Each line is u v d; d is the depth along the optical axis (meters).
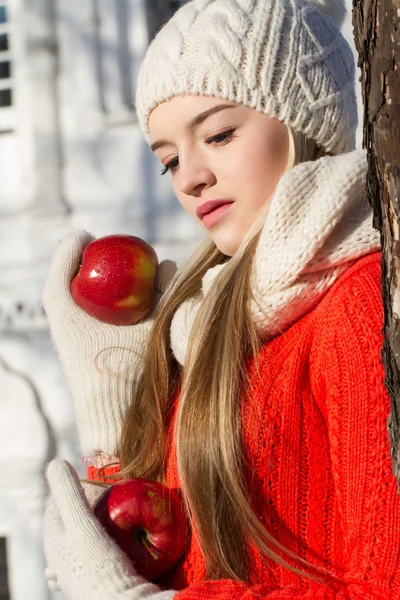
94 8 5.43
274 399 1.82
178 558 1.97
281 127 2.04
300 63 2.05
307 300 1.86
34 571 5.19
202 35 2.04
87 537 1.90
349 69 2.21
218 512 1.84
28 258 5.49
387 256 1.45
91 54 5.44
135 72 5.43
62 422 5.30
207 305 2.02
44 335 5.40
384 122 1.41
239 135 2.01
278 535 1.78
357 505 1.63
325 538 1.77
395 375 1.46
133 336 2.44
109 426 2.34
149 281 2.46
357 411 1.65
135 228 5.39
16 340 5.41
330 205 1.83
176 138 2.08
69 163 5.49
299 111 2.04
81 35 5.45
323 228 1.82
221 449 1.83
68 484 2.02
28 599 5.19
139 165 5.41
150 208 5.39
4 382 5.36
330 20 2.22
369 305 1.71
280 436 1.79
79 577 1.85
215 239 2.10
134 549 1.95
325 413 1.78
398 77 1.39
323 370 1.75
